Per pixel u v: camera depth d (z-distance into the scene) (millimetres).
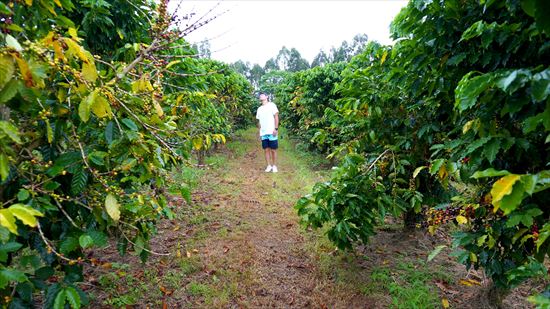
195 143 2215
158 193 1836
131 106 1548
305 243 3439
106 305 2336
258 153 8992
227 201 4621
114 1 2531
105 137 1392
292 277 2846
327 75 7309
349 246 2648
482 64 1730
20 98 1164
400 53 2236
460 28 1764
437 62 1940
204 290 2566
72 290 1266
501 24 1605
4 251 1132
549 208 1681
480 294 2551
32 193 1251
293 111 9578
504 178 839
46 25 1642
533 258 1830
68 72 1269
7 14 1152
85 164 1403
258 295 2584
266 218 4074
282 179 5984
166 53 2586
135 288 2555
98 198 1498
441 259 3271
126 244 1757
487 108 1518
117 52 2395
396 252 3357
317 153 8008
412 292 2631
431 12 1801
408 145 2605
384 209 2529
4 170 1005
